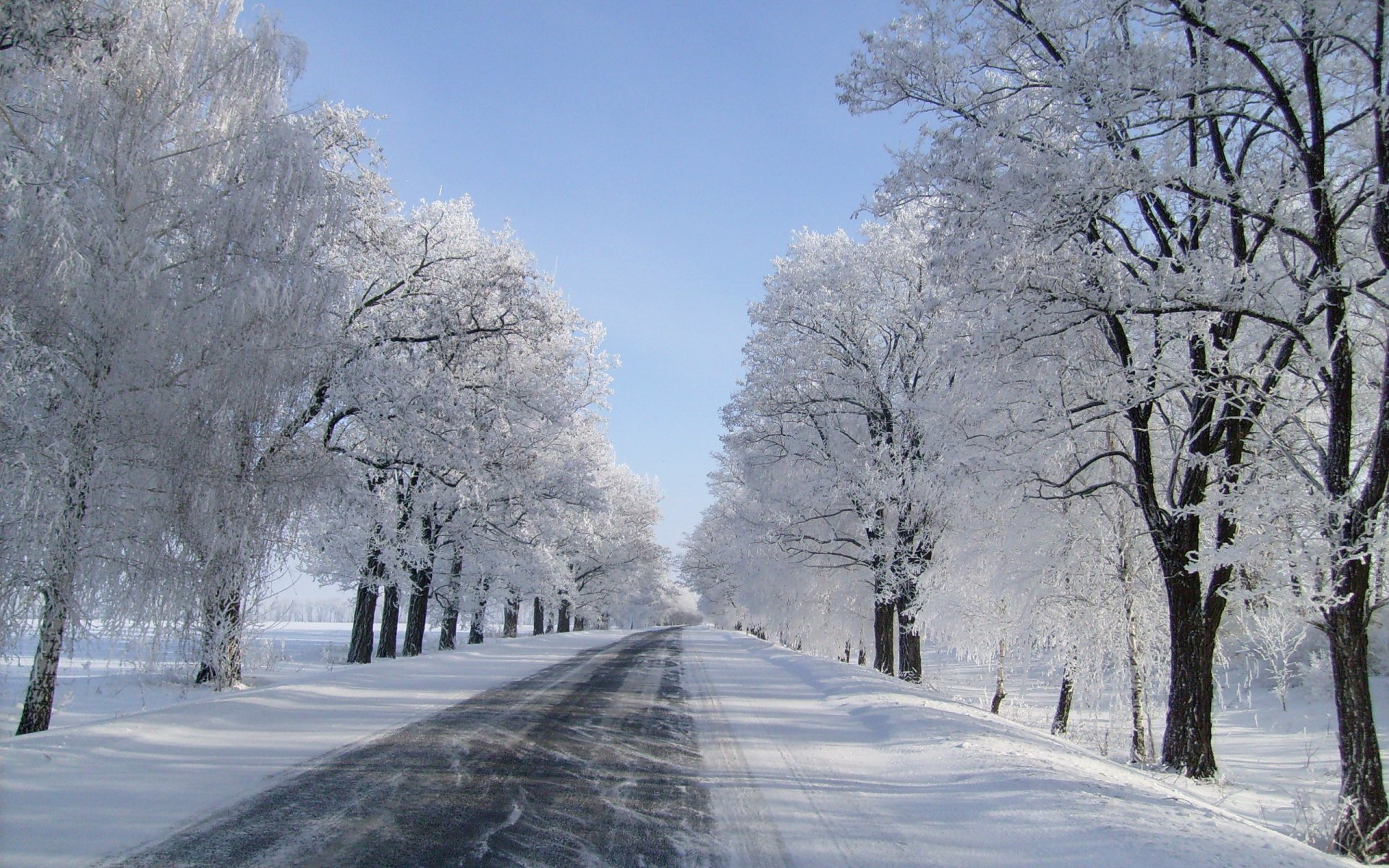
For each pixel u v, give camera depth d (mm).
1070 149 9656
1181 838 5453
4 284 8086
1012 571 15469
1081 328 10891
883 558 20000
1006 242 9539
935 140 10438
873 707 11922
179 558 10328
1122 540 14438
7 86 8180
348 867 4602
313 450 12891
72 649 9336
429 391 17234
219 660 13484
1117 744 16516
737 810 6172
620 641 37406
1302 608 8891
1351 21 8172
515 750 8273
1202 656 11266
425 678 15156
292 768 7062
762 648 32031
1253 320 11266
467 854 4922
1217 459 10852
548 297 23562
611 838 5367
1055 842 5352
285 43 11188
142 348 9094
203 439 10195
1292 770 13289
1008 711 19891
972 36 10625
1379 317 9703
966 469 12961
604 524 40375
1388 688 18609
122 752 7152
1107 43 8898
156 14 9914
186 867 4516
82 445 8891
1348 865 5863
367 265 16688
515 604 39750
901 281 20844
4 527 8297
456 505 23047
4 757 6449
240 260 10281
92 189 8727
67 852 4629
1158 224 11250
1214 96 9289
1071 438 12289
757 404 21875
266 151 10617
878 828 5750
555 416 22281
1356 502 8492
